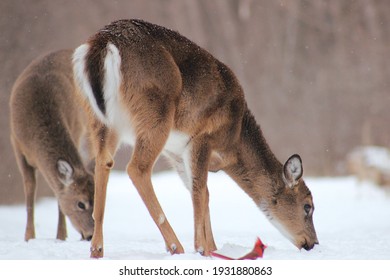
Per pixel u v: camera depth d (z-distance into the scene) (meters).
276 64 49.47
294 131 42.44
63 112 17.22
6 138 26.98
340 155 40.62
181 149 11.97
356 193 30.66
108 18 48.62
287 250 12.23
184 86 11.51
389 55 46.38
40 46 33.38
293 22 50.53
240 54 51.03
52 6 37.59
